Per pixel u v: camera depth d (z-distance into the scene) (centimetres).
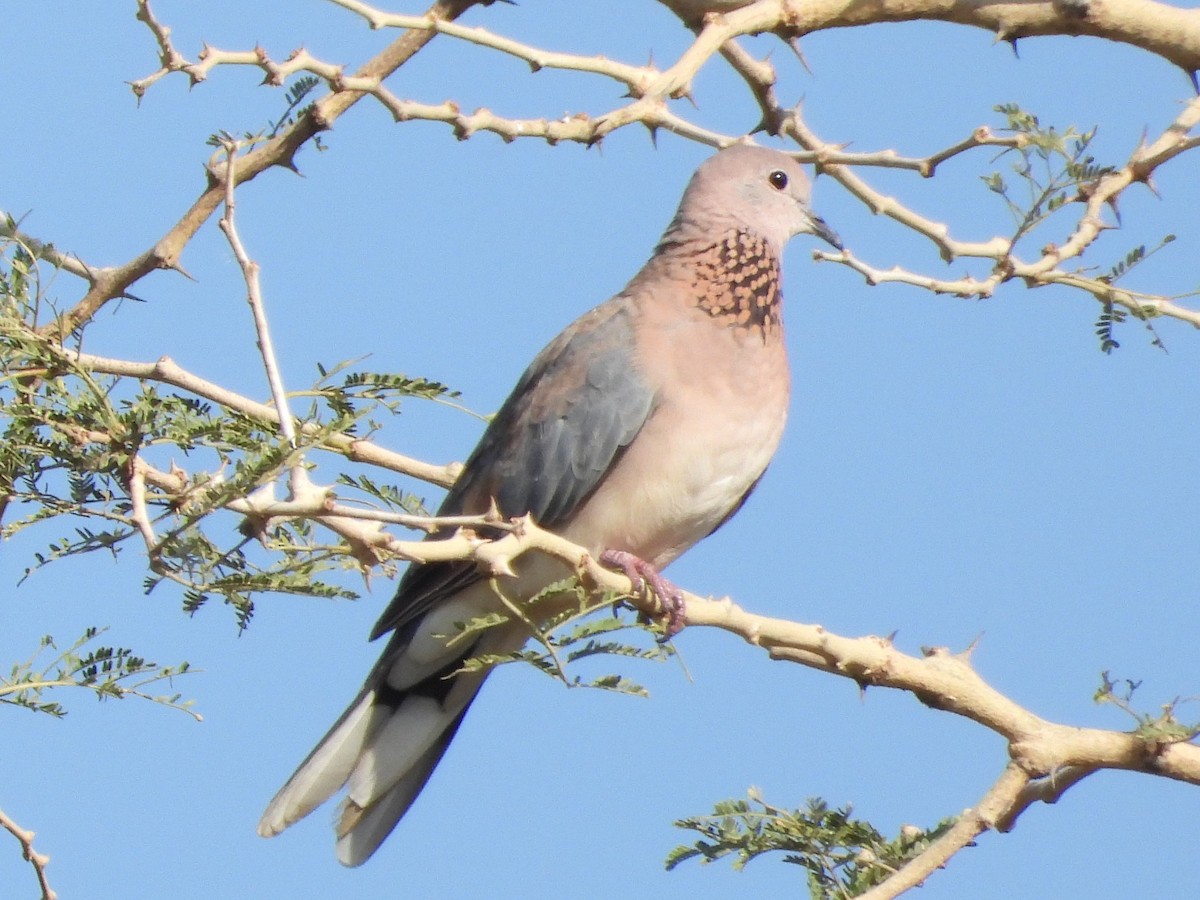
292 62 910
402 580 1104
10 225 894
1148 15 992
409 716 1098
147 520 741
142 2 876
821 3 959
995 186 1012
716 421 1098
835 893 884
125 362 963
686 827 898
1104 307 1046
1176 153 1001
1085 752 859
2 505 834
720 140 1068
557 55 931
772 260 1166
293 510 704
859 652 868
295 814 1058
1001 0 990
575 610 773
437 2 965
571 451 1098
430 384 880
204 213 978
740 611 863
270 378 748
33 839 831
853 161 1041
